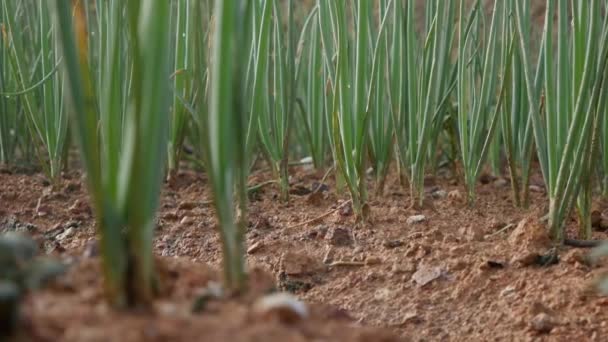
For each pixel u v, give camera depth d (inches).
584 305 68.5
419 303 70.3
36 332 56.7
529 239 73.5
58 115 85.0
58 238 79.2
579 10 72.9
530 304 68.9
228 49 60.8
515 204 81.4
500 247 73.8
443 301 70.3
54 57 86.5
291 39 81.8
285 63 82.8
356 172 79.1
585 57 72.8
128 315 58.5
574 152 74.5
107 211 58.6
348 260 74.4
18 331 56.2
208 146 61.6
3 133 90.5
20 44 85.3
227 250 61.1
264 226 78.8
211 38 70.4
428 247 74.3
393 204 81.8
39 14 86.8
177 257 76.2
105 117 61.1
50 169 90.0
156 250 77.2
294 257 73.8
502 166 91.5
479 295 70.2
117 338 56.9
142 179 59.1
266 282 64.0
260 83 74.9
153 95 59.5
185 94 84.4
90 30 84.3
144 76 59.6
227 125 60.9
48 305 58.4
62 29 58.4
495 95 87.8
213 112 60.9
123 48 79.7
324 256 74.9
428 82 81.8
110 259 58.7
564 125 73.8
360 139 77.8
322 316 62.0
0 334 55.7
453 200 82.4
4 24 87.7
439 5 78.8
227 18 60.7
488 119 85.8
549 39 73.7
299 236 77.2
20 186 86.9
